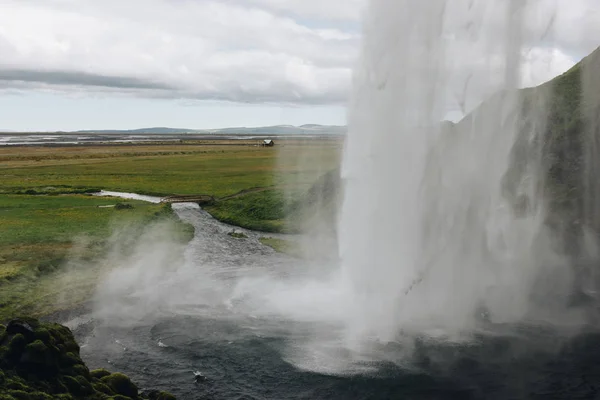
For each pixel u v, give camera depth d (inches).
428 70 1257.4
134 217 2412.6
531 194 1845.5
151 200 3174.2
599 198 1913.1
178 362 1055.6
